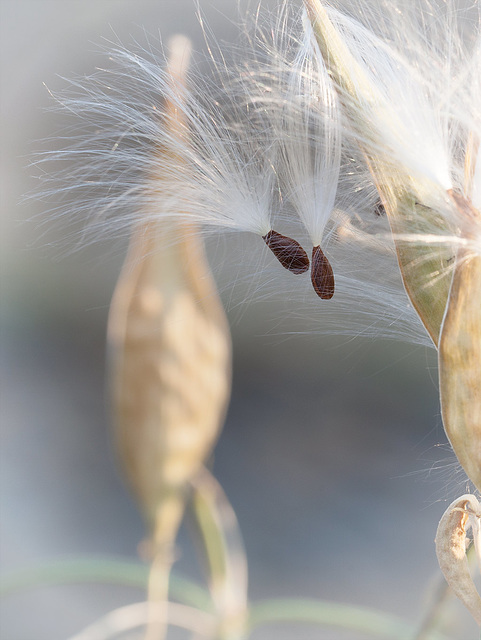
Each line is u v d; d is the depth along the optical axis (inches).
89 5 10.1
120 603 22.8
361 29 8.6
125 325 9.7
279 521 28.4
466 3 8.7
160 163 9.0
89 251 9.7
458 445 8.0
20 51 13.6
